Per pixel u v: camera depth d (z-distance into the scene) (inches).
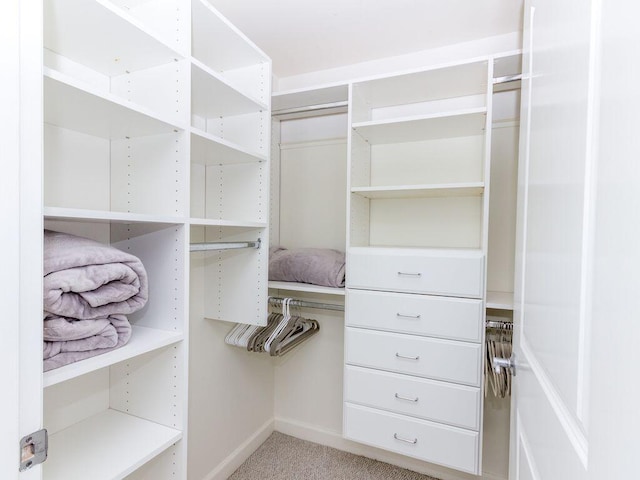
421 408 57.2
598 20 16.5
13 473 22.7
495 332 61.7
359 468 72.6
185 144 39.0
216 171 60.9
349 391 62.6
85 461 33.0
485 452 67.1
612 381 14.0
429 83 61.4
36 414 24.2
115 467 32.1
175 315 39.6
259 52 52.9
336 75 78.5
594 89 16.8
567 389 19.6
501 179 65.5
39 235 24.3
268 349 63.0
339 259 69.8
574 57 19.7
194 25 45.5
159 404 40.2
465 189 58.6
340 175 79.2
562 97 21.7
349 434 62.7
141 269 35.1
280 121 84.8
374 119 74.0
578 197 18.6
